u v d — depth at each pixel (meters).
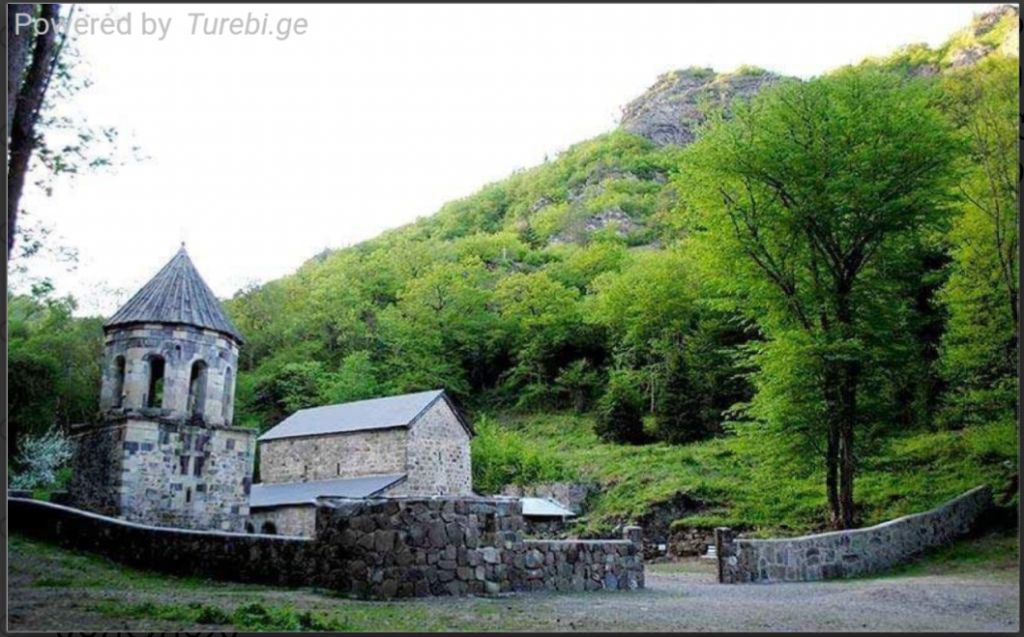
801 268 24.83
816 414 23.17
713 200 24.83
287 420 41.34
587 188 125.44
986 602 13.12
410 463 35.91
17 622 8.45
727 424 25.50
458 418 38.81
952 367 29.91
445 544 12.55
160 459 23.48
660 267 61.69
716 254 24.91
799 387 23.11
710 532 28.41
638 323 59.72
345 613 9.90
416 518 12.31
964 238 29.25
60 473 38.16
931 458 28.91
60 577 12.92
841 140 23.31
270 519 33.78
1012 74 30.41
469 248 97.69
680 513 32.06
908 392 34.22
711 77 157.62
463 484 38.31
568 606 11.49
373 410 38.72
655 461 41.84
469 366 74.69
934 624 10.31
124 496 22.58
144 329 24.28
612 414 53.03
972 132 28.08
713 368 51.34
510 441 49.41
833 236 24.05
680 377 50.50
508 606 11.21
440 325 73.62
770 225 24.39
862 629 9.63
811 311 24.52
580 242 101.88
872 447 25.56
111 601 10.43
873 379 24.31
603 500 37.56
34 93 10.62
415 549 12.20
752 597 14.03
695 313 57.81
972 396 27.67
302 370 64.50
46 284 26.02
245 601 10.91
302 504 32.97
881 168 22.95
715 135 25.27
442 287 75.94
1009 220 27.62
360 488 34.44
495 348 73.31
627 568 15.73
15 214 10.03
